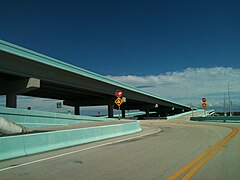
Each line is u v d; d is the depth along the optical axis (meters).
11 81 37.34
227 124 40.88
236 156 11.42
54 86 46.72
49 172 8.88
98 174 8.41
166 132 27.03
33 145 13.19
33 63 35.53
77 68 43.59
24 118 25.94
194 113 107.50
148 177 7.88
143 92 72.75
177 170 8.75
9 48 30.66
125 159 11.08
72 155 12.53
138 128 29.39
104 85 55.66
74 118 35.28
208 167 9.20
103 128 20.56
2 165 10.31
